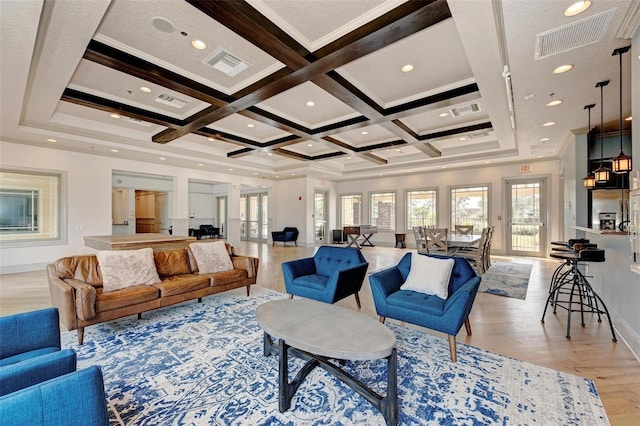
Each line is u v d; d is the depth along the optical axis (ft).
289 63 10.14
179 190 27.96
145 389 6.61
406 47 10.46
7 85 10.90
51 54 9.45
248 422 5.57
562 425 5.40
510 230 26.96
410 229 33.06
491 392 6.41
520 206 26.50
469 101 14.48
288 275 11.98
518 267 20.66
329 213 38.22
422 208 32.40
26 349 5.76
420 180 32.35
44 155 20.07
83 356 8.11
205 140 22.81
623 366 7.47
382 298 9.14
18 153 19.07
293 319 7.21
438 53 10.85
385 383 6.79
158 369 7.44
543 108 13.20
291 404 6.08
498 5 7.18
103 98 13.98
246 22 8.11
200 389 6.62
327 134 18.86
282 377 5.91
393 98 14.56
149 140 20.35
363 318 7.29
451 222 30.25
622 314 9.39
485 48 8.94
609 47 8.46
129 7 8.34
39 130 17.13
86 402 3.89
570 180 18.86
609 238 11.17
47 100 13.06
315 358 6.91
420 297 8.96
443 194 30.76
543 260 23.77
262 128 20.08
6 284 15.81
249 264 13.98
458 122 18.71
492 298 13.46
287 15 8.59
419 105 14.23
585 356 8.03
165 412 5.84
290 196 36.22
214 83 12.81
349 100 13.38
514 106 12.98
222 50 10.49
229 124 19.29
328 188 38.14
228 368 7.50
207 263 13.41
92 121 17.75
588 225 16.70
